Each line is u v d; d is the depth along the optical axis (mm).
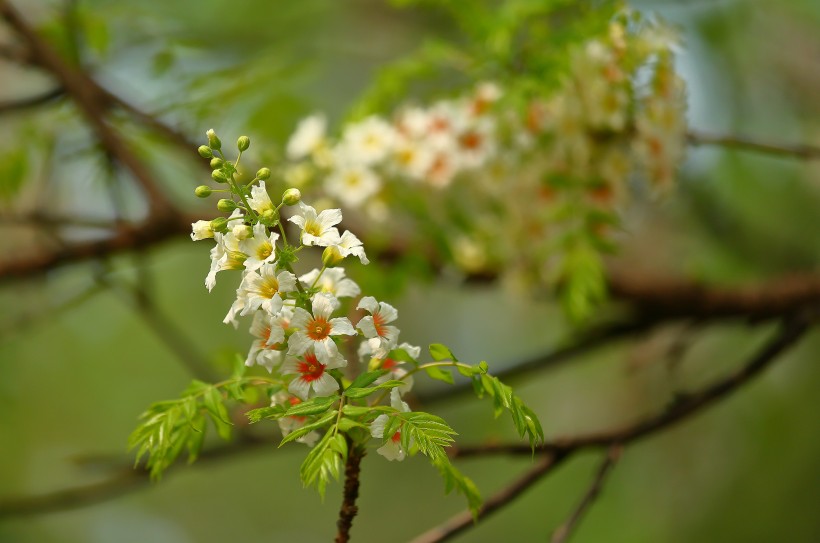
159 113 5488
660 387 8891
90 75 5789
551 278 5191
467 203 5652
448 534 3709
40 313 5902
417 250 5414
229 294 12164
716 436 8883
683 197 7840
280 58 5883
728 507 8562
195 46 5988
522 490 3828
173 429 3006
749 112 8109
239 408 4266
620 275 6258
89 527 14492
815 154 5051
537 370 6094
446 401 5445
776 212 8078
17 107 5543
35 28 5824
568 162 5062
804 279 6281
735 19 7887
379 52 8625
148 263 6043
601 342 6152
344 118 5855
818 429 8273
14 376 8805
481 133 5312
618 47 4750
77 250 5512
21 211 5980
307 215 2660
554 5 4902
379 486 14180
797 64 8133
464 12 5188
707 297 6215
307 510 15789
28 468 11648
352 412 2480
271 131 6195
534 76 4738
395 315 2648
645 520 9125
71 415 11914
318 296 2586
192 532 15398
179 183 7105
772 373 8570
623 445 4051
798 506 8188
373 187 5336
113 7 5973
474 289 6137
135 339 12203
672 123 4773
